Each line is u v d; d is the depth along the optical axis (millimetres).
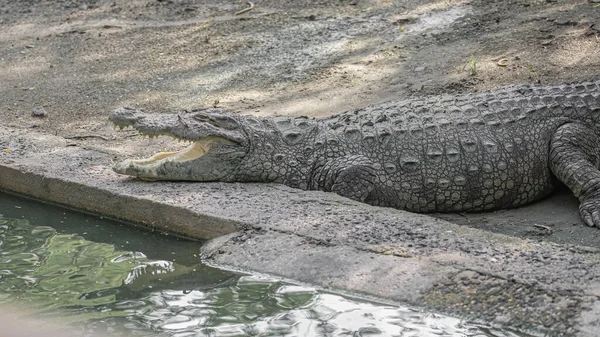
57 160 7941
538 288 5117
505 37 11039
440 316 5074
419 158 7164
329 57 11281
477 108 7504
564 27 11023
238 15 13477
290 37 12164
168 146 8602
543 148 7281
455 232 6000
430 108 7605
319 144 7270
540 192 7398
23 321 5180
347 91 10055
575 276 5234
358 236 5938
